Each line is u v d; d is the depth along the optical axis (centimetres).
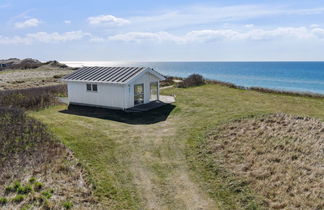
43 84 3453
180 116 1609
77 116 1587
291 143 1098
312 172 868
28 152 926
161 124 1443
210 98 2141
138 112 1720
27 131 1121
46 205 650
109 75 1898
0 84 3344
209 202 727
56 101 2041
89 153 1002
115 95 1789
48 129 1205
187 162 962
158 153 1041
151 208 697
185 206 708
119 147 1087
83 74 2027
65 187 746
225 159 964
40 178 774
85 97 1941
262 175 846
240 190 774
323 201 714
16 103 1784
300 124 1332
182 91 2536
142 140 1177
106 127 1355
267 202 716
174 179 844
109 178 834
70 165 880
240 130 1263
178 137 1212
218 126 1324
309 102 1955
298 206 699
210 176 859
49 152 946
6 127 1141
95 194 738
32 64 8275
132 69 1950
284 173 865
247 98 2131
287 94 2327
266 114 1506
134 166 927
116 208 688
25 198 674
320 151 1016
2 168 807
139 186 799
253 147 1066
